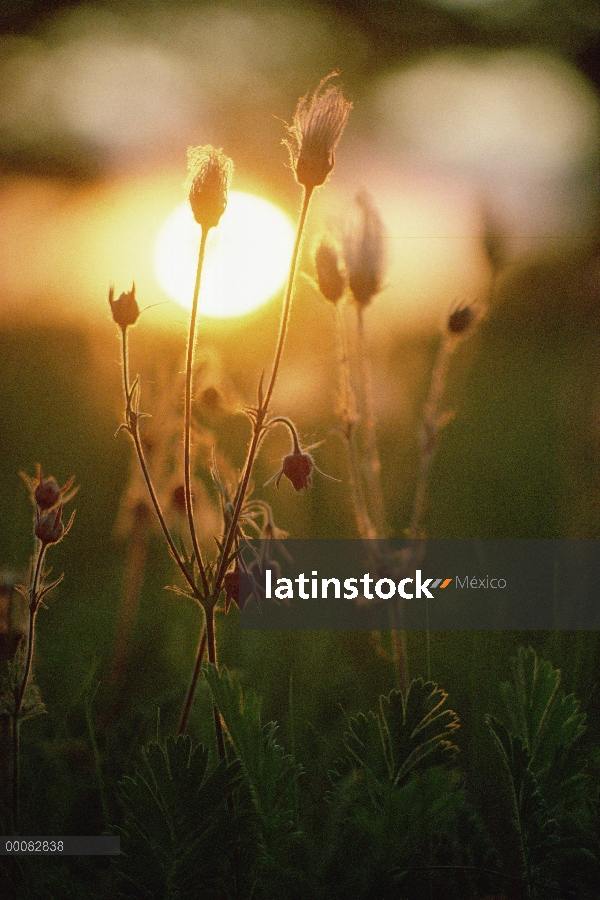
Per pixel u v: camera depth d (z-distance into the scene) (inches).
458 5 540.7
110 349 241.6
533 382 235.6
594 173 358.6
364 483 174.2
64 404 240.1
